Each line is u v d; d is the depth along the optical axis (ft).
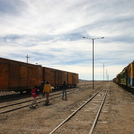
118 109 31.73
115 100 45.91
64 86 49.34
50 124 20.94
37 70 72.90
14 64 55.36
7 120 23.30
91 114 27.09
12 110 30.66
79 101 44.34
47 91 39.83
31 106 35.14
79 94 66.13
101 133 17.24
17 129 18.89
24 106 34.88
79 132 17.54
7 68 52.16
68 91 83.35
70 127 19.40
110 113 27.99
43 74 80.94
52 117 25.02
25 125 20.58
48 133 17.28
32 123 21.50
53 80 93.09
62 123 20.67
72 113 26.71
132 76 60.80
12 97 55.88
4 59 50.93
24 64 61.98
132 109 31.71
